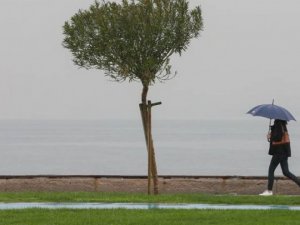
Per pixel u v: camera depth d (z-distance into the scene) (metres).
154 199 37.53
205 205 36.03
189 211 33.50
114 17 42.25
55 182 45.62
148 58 41.81
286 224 30.58
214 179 45.66
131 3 42.56
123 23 42.34
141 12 42.25
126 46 42.38
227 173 148.75
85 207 35.00
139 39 42.38
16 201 37.12
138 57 42.56
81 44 43.03
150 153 42.41
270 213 33.09
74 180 45.75
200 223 30.67
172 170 159.12
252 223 30.75
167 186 45.62
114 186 45.72
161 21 42.34
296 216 32.44
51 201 37.28
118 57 42.66
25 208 34.12
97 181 45.75
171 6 42.59
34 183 45.47
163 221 30.94
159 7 42.44
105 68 42.97
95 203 36.56
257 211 33.66
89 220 31.02
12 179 45.47
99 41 42.56
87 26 42.91
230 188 45.44
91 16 42.78
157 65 42.62
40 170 159.25
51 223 30.47
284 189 44.78
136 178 45.81
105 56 42.69
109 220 31.05
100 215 32.25
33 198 37.81
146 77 42.53
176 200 37.38
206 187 45.50
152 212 33.16
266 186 45.28
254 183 45.38
